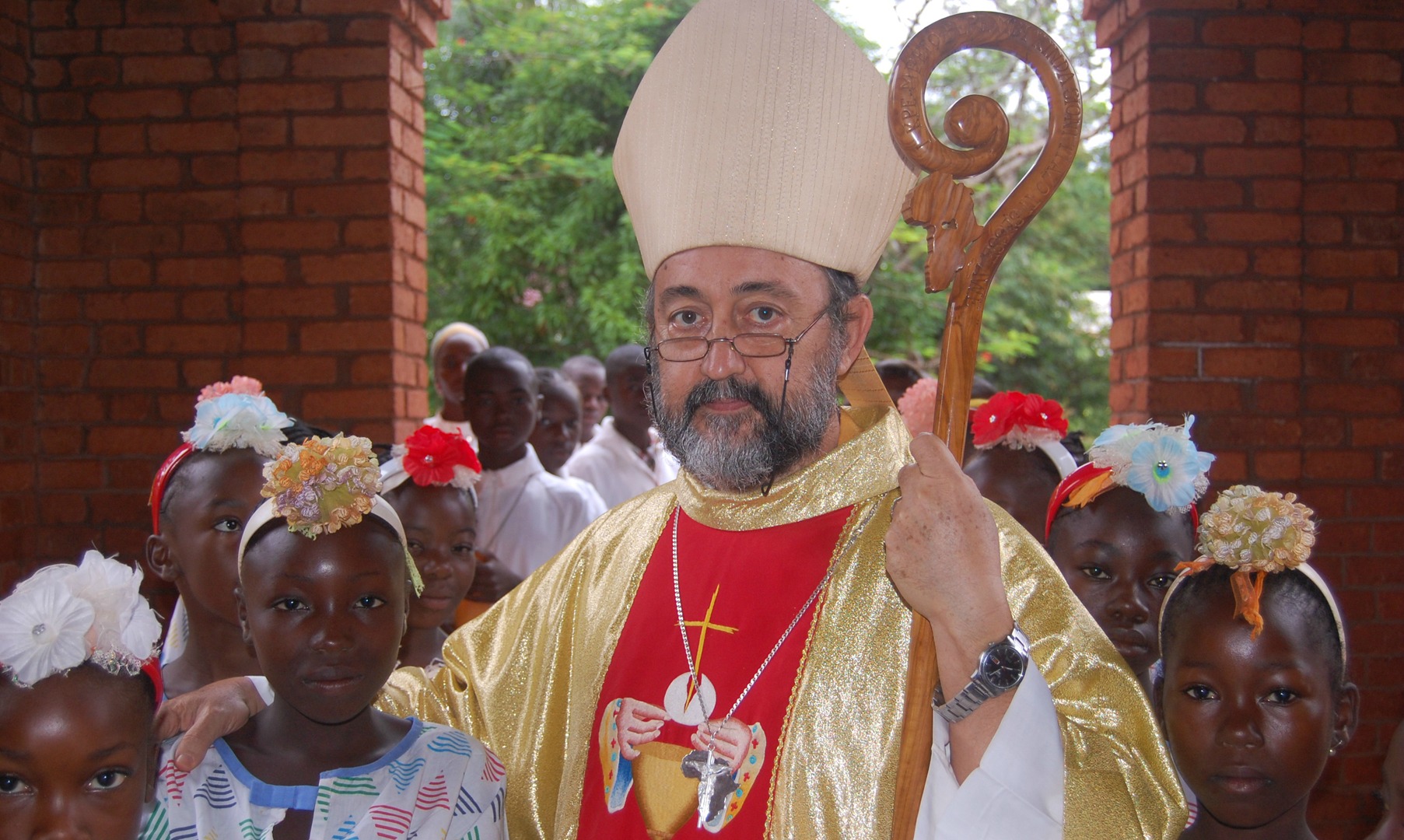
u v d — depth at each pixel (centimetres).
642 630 183
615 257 849
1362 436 388
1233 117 387
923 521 149
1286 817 171
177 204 405
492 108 926
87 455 407
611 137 892
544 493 433
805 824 160
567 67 873
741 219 173
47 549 406
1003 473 279
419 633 290
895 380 435
